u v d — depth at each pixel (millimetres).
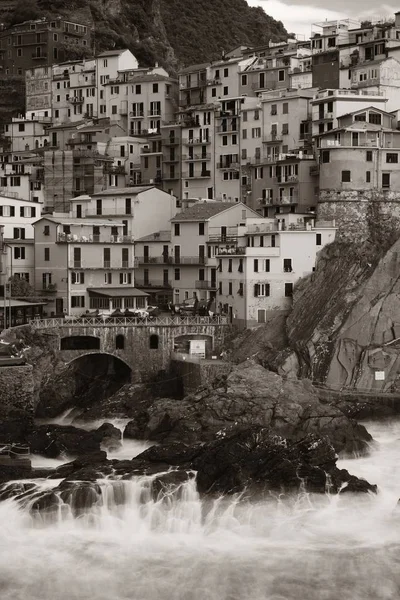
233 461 94688
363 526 87312
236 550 82812
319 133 171625
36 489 92062
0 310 153500
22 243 165625
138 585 77188
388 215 157000
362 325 136125
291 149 180125
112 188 188875
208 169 192375
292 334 141125
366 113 165250
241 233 157875
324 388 132500
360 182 157625
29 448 109750
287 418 113875
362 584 77250
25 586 77250
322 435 106312
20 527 87438
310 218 161000
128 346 143125
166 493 90812
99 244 160750
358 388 132500
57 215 168750
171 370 143625
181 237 167625
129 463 98875
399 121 168125
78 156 198375
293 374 136250
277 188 176000
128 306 156625
